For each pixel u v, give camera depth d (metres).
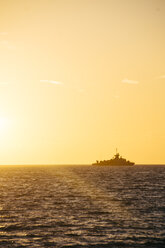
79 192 90.81
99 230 40.53
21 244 34.22
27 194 85.50
